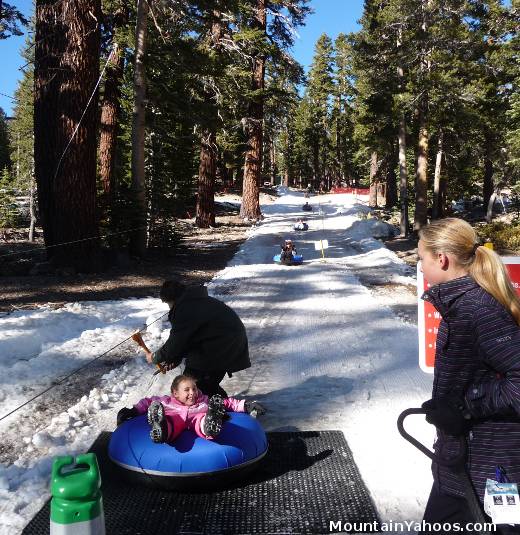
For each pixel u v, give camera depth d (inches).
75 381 299.3
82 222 703.1
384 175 2496.3
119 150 1384.1
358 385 297.0
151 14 836.6
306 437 222.4
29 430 233.1
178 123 1026.7
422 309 213.2
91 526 102.1
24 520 159.2
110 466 195.2
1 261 759.7
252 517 160.4
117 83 1067.3
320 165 4008.4
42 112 718.5
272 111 1662.2
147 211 839.7
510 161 1332.4
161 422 175.5
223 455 176.6
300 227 1514.5
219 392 227.3
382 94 1510.8
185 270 778.2
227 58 1213.1
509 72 1364.4
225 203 2198.6
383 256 995.3
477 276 98.3
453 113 1401.3
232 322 216.8
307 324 458.9
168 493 176.2
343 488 177.8
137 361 337.4
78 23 696.4
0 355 347.3
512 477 92.9
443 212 1817.2
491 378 94.6
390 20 1433.3
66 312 482.6
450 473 98.5
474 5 1359.5
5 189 1560.0
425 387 291.3
